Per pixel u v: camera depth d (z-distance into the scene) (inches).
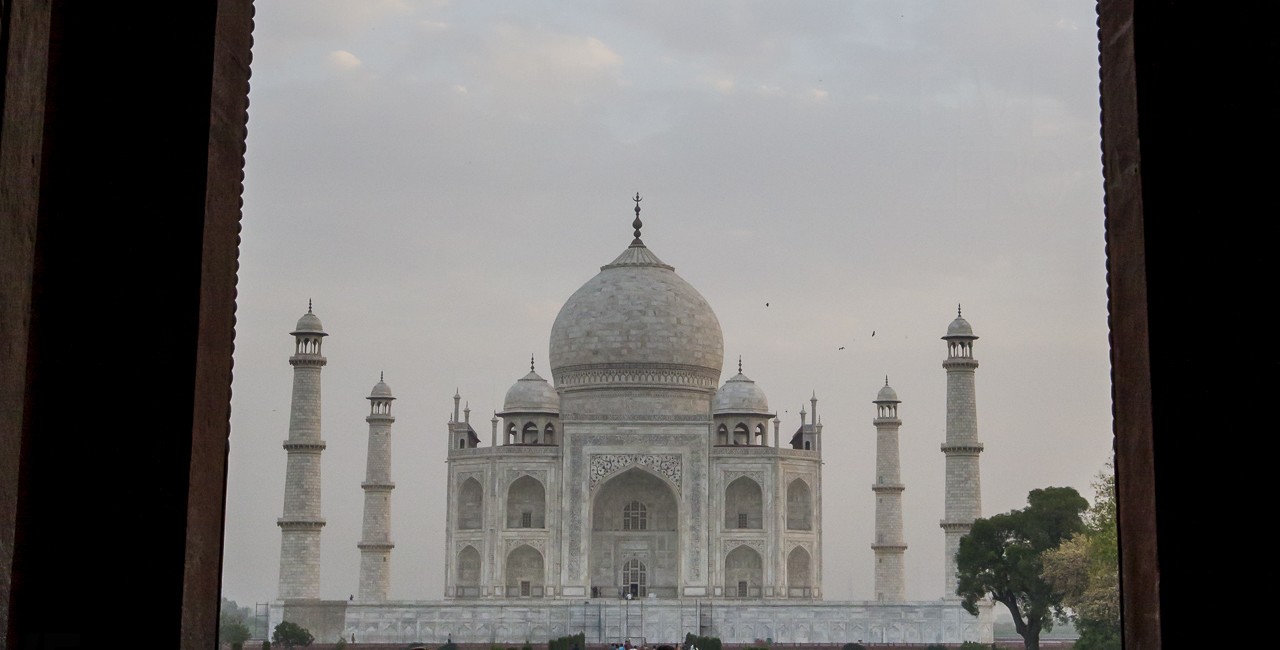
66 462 772.0
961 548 6924.2
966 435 7829.7
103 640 759.7
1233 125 805.2
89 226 786.8
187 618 773.3
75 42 798.5
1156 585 781.9
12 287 704.4
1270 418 783.7
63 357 777.6
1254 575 772.6
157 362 780.0
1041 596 6747.1
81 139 792.3
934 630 7588.6
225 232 823.7
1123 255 837.2
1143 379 803.4
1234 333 792.3
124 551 767.7
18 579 755.4
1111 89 855.1
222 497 826.2
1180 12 812.0
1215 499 780.6
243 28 847.1
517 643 7578.7
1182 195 801.6
